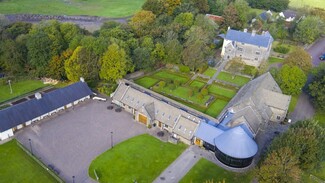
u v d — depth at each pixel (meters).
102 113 92.69
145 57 114.69
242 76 121.75
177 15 154.12
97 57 105.12
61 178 68.56
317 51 153.38
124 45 111.25
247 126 80.56
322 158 72.00
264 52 132.00
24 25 125.31
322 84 99.62
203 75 120.38
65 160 73.75
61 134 82.69
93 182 68.19
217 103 101.75
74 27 120.38
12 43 106.88
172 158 76.31
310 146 67.81
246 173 72.75
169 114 86.19
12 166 71.44
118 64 103.56
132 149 78.44
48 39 106.25
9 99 97.38
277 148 69.44
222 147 74.00
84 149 77.62
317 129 73.12
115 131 85.00
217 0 186.88
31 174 69.50
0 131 78.50
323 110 99.50
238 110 86.88
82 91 98.00
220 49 148.75
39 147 77.56
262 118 89.62
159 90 107.19
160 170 72.31
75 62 102.31
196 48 117.06
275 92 94.38
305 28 155.38
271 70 113.44
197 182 69.44
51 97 91.62
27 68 110.12
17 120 82.69
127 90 95.44
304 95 111.12
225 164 74.81
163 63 126.00
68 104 94.12
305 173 73.44
